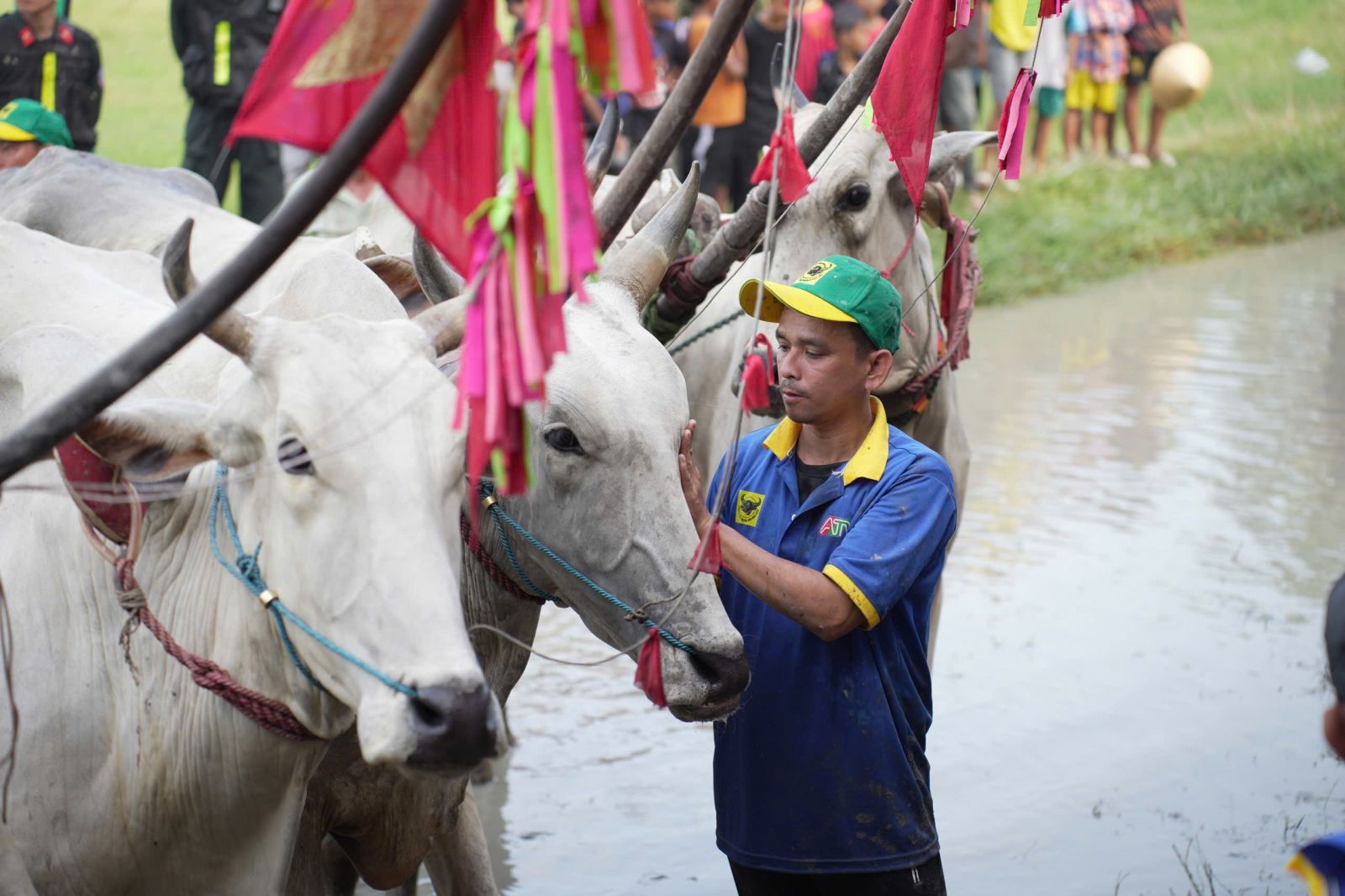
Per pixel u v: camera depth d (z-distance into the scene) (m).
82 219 5.09
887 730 3.15
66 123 7.74
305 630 2.46
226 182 8.41
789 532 3.22
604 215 2.91
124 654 2.77
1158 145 14.92
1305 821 4.58
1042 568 6.52
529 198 2.02
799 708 3.16
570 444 2.93
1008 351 10.20
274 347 2.46
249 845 2.78
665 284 3.94
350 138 2.00
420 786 3.29
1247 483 7.58
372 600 2.36
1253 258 13.30
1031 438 8.30
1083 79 14.45
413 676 2.31
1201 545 6.78
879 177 4.47
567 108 1.97
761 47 10.14
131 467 2.59
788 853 3.19
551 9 1.95
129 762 2.77
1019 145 3.06
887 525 3.07
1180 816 4.61
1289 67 18.66
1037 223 12.76
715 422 4.80
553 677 5.68
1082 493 7.45
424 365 2.51
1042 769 4.90
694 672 2.92
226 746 2.67
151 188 5.31
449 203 2.22
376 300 2.88
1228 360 9.98
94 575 2.84
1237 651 5.73
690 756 5.12
